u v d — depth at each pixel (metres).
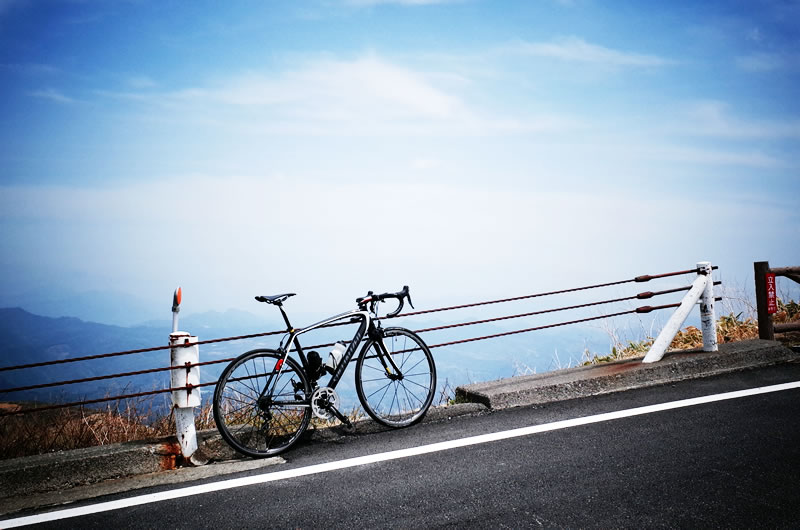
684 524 3.09
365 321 5.21
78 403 4.77
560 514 3.28
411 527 3.24
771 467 3.76
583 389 5.73
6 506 3.98
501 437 4.66
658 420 4.80
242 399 4.69
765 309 6.88
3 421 6.14
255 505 3.69
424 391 5.36
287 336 4.88
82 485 4.34
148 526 3.49
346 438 5.02
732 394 5.37
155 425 6.08
